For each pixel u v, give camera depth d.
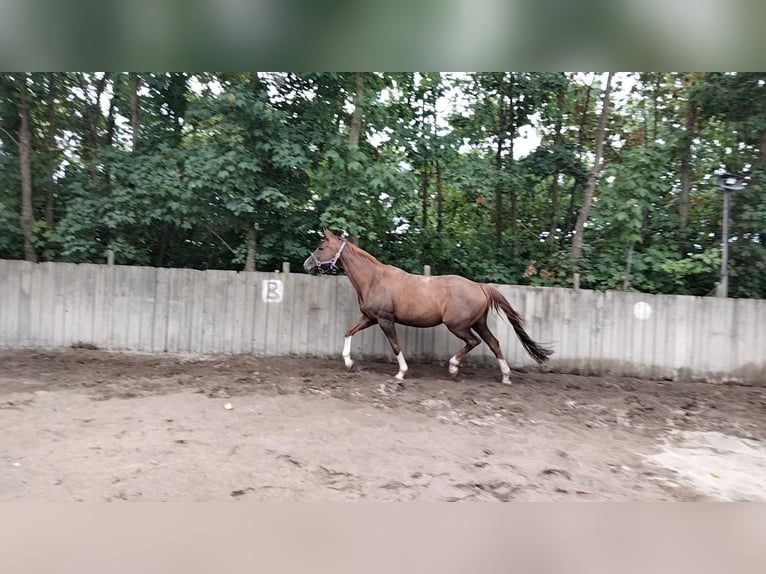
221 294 9.59
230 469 4.39
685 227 10.67
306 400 6.68
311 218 10.12
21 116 10.12
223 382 7.52
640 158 9.73
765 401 7.94
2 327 9.57
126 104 11.95
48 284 9.60
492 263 11.02
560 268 10.26
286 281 9.54
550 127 12.59
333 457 4.78
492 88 11.96
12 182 10.62
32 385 7.02
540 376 8.93
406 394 7.17
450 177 11.01
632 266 10.09
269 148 8.96
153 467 4.35
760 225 9.63
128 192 9.55
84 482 4.02
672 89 11.68
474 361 9.38
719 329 9.07
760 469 5.11
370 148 11.09
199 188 9.15
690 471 4.93
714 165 11.04
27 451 4.62
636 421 6.61
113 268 9.61
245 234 10.38
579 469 4.79
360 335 9.46
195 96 10.62
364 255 8.15
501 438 5.58
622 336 9.23
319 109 9.80
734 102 9.88
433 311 7.88
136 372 8.00
